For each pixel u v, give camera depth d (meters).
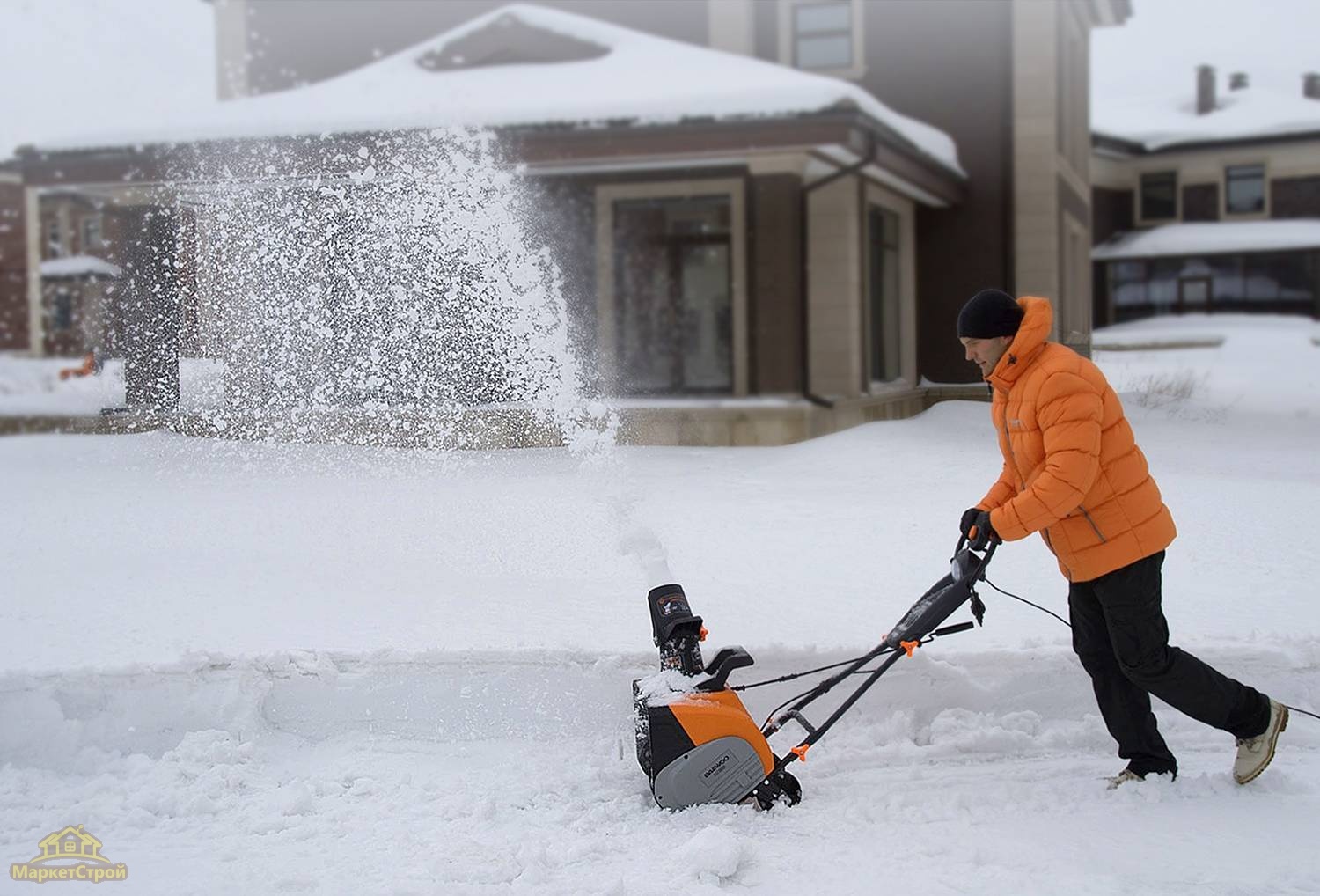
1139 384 11.19
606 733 4.19
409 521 6.50
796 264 12.09
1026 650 4.31
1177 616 4.70
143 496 7.36
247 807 3.65
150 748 4.07
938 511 6.77
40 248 28.19
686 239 13.24
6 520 6.75
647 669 4.22
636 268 13.34
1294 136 32.56
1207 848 3.21
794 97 11.13
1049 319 3.65
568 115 11.52
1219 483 7.20
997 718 4.19
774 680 3.85
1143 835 3.31
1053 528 3.67
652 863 3.19
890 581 5.39
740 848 3.12
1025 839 3.31
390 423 7.62
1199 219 33.97
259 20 15.98
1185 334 28.16
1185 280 33.78
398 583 5.28
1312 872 3.05
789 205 11.98
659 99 11.41
